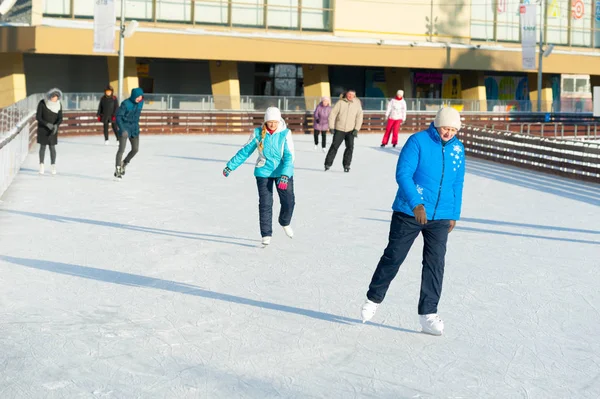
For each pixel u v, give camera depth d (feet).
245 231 38.73
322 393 18.43
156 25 124.88
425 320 23.00
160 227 39.29
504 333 23.50
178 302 25.96
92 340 21.84
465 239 38.47
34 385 18.47
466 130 89.40
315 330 23.34
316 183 59.16
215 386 18.69
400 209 22.52
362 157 83.25
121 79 109.50
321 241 36.78
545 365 20.76
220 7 129.49
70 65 134.51
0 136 48.34
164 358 20.58
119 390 18.28
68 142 95.09
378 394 18.48
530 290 28.66
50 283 27.91
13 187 52.21
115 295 26.61
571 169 68.59
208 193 52.01
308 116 128.57
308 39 134.10
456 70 162.20
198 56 125.90
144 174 62.08
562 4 162.81
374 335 23.00
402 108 96.27
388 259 22.93
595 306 26.66
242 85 147.84
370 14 141.79
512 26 156.87
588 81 198.39
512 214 47.03
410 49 142.92
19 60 118.93
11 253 32.50
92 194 50.11
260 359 20.71
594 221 44.80
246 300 26.45
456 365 20.61
